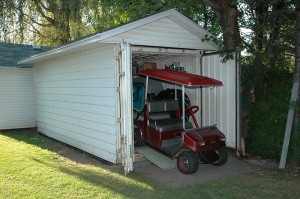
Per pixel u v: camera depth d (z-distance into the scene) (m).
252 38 7.80
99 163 7.03
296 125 6.26
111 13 13.30
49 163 6.92
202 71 8.05
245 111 7.23
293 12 7.14
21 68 12.86
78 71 8.20
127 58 6.21
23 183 5.43
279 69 7.24
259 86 7.26
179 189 5.18
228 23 7.71
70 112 8.88
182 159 6.10
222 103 7.57
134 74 8.84
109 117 6.90
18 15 12.77
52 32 18.34
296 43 6.45
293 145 6.38
